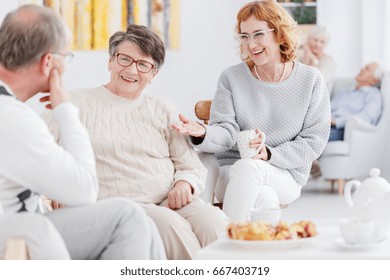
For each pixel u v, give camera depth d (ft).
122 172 10.71
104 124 10.87
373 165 25.95
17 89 7.93
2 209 7.32
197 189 11.09
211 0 26.50
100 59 25.16
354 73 31.12
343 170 25.36
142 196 10.69
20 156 7.25
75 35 24.95
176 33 26.12
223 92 13.26
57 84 7.98
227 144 12.63
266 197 11.89
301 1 30.73
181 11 26.30
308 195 25.16
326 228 9.19
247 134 12.31
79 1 24.94
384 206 8.83
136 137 10.97
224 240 8.25
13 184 7.52
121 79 11.04
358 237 7.70
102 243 7.64
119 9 25.31
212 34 26.55
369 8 30.99
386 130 26.07
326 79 28.30
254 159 12.24
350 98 26.99
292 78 13.15
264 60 12.85
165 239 9.69
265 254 7.47
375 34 31.09
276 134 13.07
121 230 7.55
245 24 12.87
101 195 10.59
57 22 7.86
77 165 7.55
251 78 13.21
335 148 25.32
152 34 11.14
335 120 25.90
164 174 11.03
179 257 9.71
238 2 26.61
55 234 6.82
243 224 7.87
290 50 12.94
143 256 7.57
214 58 26.61
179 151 11.40
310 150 12.85
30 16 7.77
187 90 26.43
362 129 25.46
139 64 11.04
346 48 31.14
